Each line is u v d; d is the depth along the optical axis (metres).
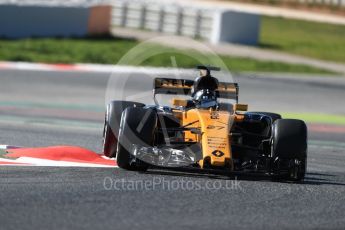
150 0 193.88
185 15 148.50
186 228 25.56
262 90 95.81
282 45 151.75
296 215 28.70
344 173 41.41
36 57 106.75
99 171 35.72
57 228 24.59
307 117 76.06
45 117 62.91
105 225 25.31
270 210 29.23
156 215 27.17
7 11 120.81
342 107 86.56
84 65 104.56
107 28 138.00
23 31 123.50
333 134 63.62
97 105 74.56
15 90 81.06
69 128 56.47
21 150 40.56
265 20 190.00
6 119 59.50
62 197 29.30
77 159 39.25
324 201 31.73
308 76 116.75
